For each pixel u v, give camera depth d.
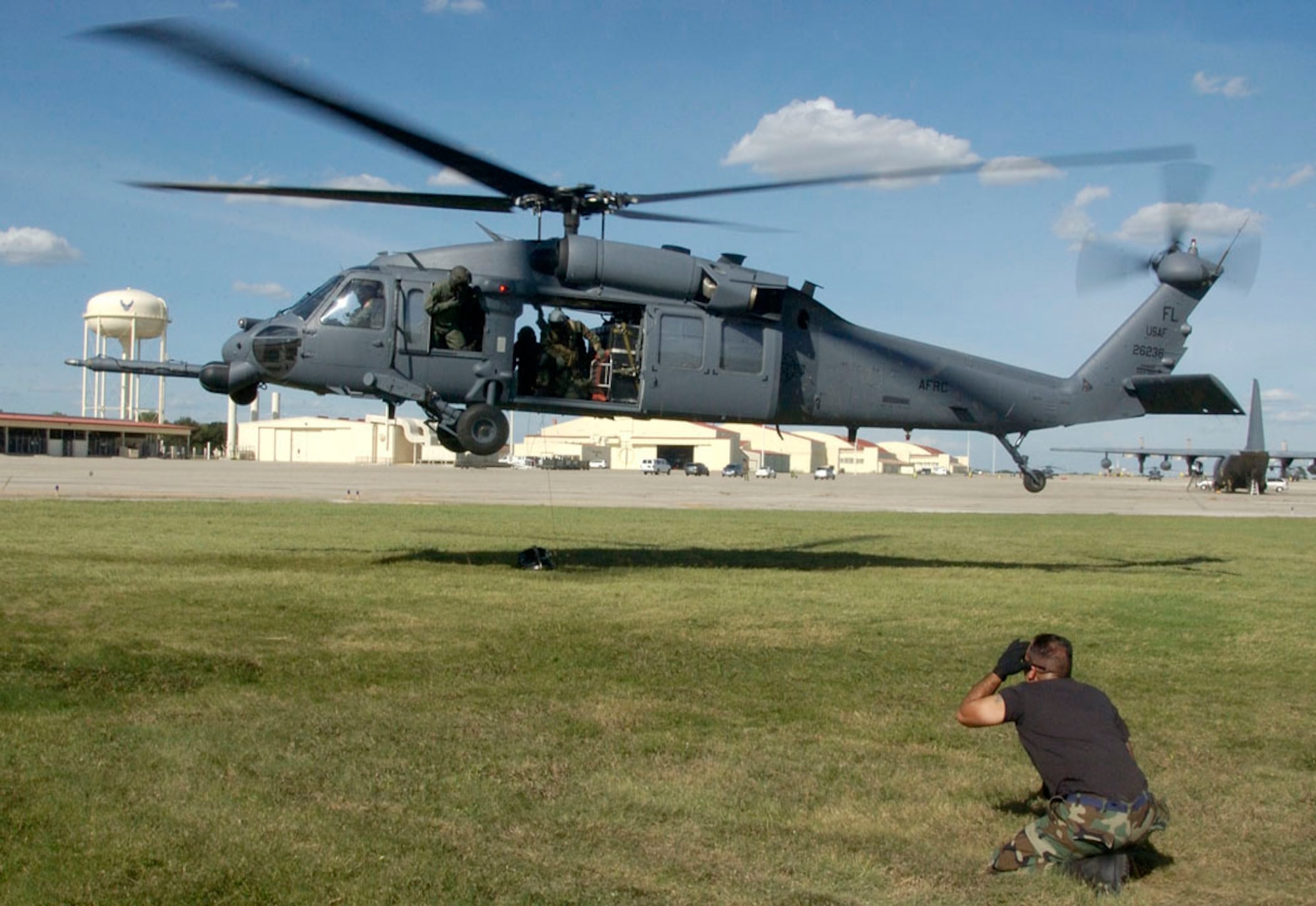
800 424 15.81
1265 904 4.48
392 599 11.45
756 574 15.12
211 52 8.59
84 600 10.78
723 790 5.65
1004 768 6.13
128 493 32.31
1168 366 17.67
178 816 4.97
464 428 13.39
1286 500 57.62
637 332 14.16
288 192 11.54
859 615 11.45
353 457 97.31
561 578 13.83
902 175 10.78
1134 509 42.19
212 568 13.61
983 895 4.44
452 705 7.15
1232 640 10.60
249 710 6.84
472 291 13.24
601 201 12.98
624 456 96.88
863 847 4.94
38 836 4.68
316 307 13.33
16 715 6.51
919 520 29.75
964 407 16.45
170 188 11.14
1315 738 6.99
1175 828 5.33
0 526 19.14
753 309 14.35
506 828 5.01
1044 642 4.93
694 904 4.27
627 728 6.74
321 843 4.73
